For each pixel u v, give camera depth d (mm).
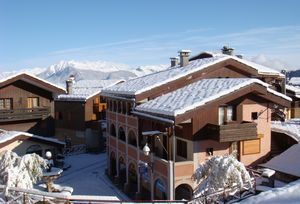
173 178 19953
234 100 21500
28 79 30422
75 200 15484
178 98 22109
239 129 20328
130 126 25781
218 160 16344
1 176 16516
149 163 22438
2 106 30312
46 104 32906
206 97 20297
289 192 14258
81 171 31781
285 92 32219
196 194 17031
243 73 28344
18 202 15305
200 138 20594
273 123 26781
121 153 27594
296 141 22438
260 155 22688
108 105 30812
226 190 16156
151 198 22344
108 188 26953
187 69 26609
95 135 40594
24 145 25750
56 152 27859
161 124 22172
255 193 16797
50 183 21031
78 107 41312
